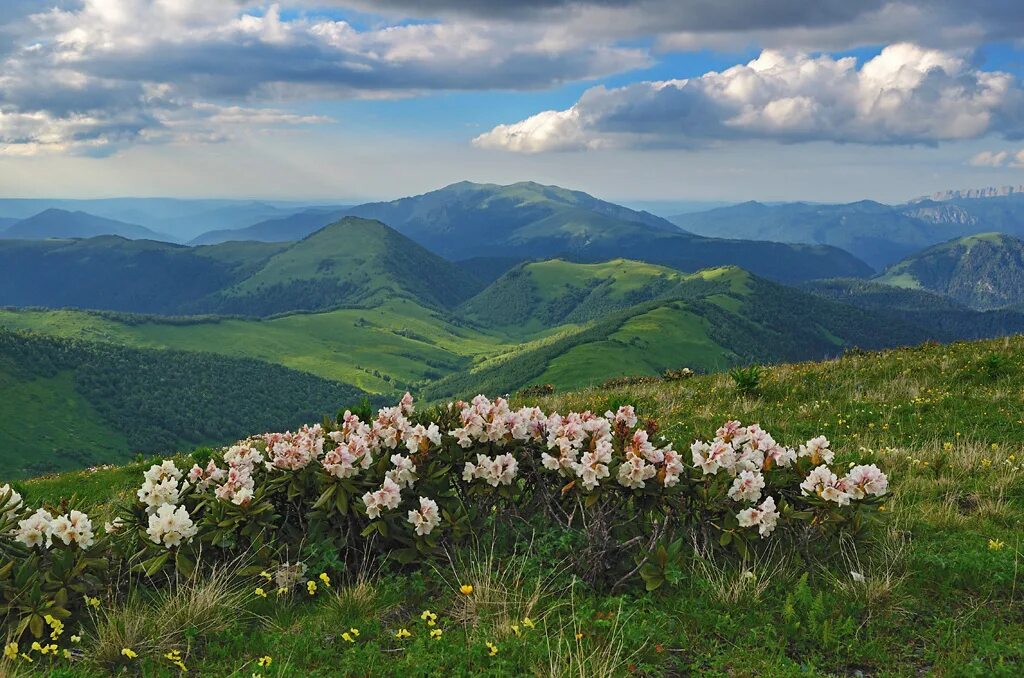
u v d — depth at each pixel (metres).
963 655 4.84
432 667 4.81
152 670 4.95
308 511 6.68
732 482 6.38
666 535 6.54
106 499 13.02
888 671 4.75
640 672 4.71
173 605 5.72
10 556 5.79
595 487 6.12
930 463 9.50
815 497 6.24
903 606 5.57
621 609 5.53
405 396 7.46
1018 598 5.71
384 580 6.21
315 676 4.73
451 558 6.40
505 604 5.57
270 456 7.00
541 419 7.01
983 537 6.96
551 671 4.50
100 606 5.76
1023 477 8.68
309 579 6.23
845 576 6.07
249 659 5.13
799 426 12.94
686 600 5.71
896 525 7.19
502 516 6.87
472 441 6.77
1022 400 12.86
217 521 6.26
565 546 6.30
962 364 15.98
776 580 6.02
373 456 6.73
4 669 4.95
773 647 5.00
